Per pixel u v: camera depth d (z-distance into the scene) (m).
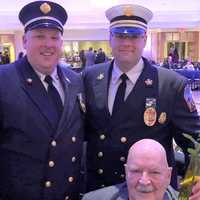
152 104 1.91
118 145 1.91
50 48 1.70
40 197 1.67
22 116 1.65
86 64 13.84
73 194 1.79
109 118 1.91
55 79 1.78
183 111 1.95
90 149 1.98
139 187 1.52
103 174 1.95
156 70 1.99
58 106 1.73
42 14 1.73
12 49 17.22
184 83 1.98
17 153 1.65
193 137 1.92
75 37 15.75
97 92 1.95
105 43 17.39
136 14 1.90
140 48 1.91
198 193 1.57
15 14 14.66
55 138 1.67
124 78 1.93
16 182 1.65
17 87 1.68
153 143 1.57
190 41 18.55
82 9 15.42
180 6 14.56
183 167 2.09
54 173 1.68
